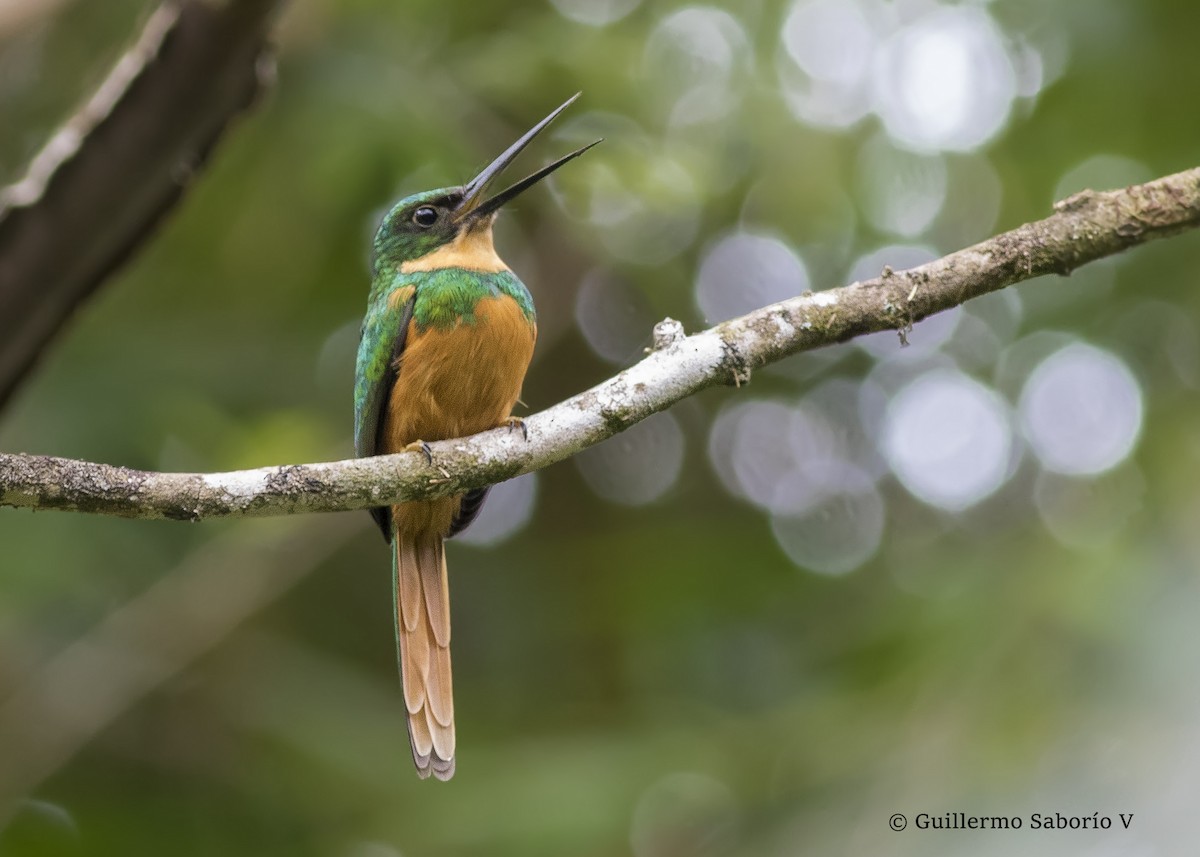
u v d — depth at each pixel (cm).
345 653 1226
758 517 1251
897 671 870
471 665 1195
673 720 1027
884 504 1244
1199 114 1069
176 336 1148
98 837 1039
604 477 1293
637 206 1072
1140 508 795
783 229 1166
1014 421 1203
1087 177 1116
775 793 830
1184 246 1066
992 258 537
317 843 987
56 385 1077
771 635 1125
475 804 919
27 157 1094
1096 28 1052
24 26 888
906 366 1276
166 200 638
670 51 1131
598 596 1179
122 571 1040
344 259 1148
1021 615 737
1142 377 1101
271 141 1069
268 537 1040
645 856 920
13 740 1002
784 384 1308
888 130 1128
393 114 1031
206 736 1109
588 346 1290
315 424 1021
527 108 1100
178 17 589
